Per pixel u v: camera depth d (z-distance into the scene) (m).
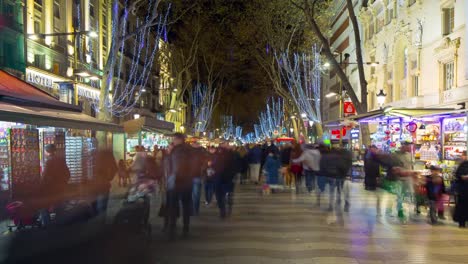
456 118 16.84
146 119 21.94
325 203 13.62
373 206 12.86
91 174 13.36
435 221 10.19
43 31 27.11
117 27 20.83
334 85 57.25
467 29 20.30
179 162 8.92
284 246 8.05
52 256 7.16
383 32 34.84
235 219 10.83
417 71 27.70
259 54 38.66
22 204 9.08
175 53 43.12
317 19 32.88
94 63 36.00
